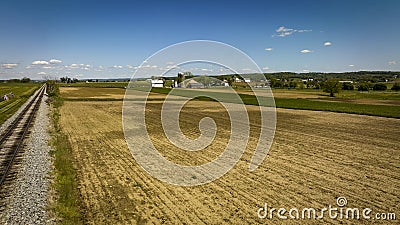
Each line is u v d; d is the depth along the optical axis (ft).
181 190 36.37
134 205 31.78
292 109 134.92
